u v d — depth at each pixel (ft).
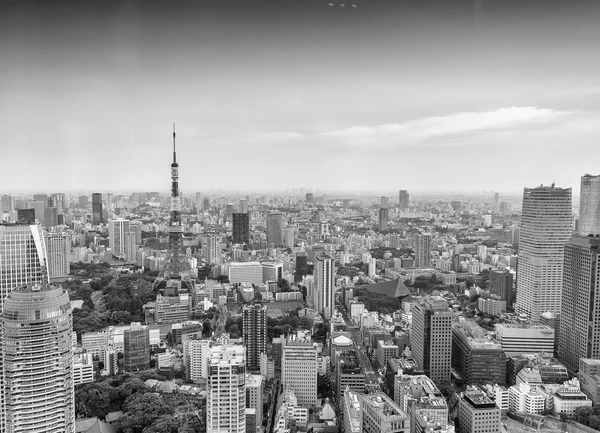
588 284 540.52
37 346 339.16
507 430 436.35
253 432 412.98
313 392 501.56
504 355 523.70
